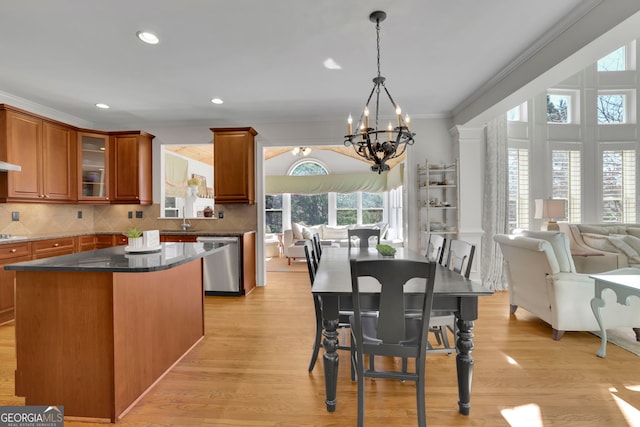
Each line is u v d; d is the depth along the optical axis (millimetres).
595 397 1891
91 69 3016
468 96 3834
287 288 4625
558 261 2770
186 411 1779
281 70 3076
